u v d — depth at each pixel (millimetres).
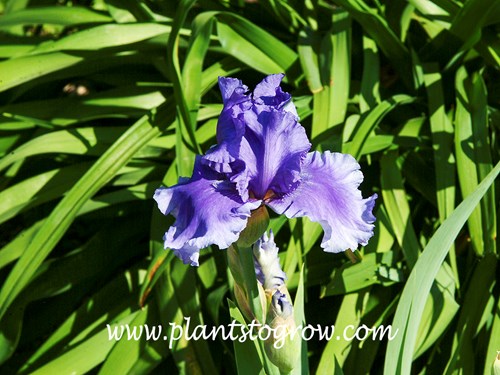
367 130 922
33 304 1003
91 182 898
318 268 933
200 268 935
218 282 930
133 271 962
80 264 980
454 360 813
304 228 880
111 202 962
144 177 996
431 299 867
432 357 883
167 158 1017
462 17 970
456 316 907
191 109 944
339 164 601
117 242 1005
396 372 644
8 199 959
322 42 1017
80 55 1025
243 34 1014
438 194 911
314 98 973
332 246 575
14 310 937
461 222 615
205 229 555
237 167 584
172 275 906
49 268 972
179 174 884
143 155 999
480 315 870
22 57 1006
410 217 922
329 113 960
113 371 862
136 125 938
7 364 966
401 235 904
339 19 1015
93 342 889
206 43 949
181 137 898
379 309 902
